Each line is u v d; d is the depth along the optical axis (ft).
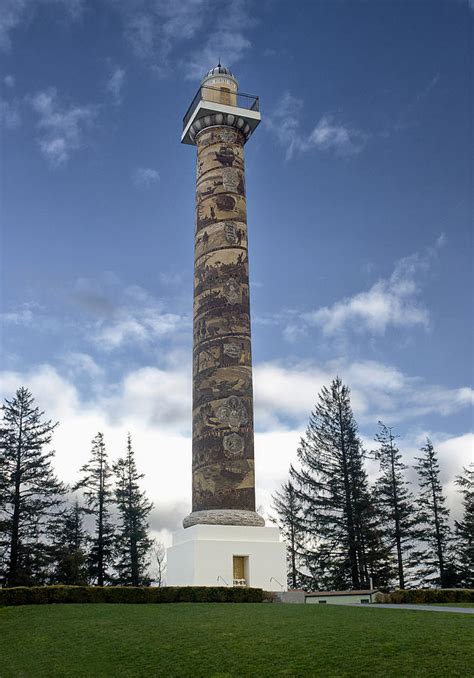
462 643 58.08
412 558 190.60
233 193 135.54
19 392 181.68
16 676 63.26
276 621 74.69
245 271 130.93
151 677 58.23
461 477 194.59
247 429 120.67
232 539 113.19
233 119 140.36
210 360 123.65
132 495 200.85
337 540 186.29
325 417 199.82
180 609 88.28
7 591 96.78
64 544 186.91
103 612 87.71
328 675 53.47
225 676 56.13
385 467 197.47
